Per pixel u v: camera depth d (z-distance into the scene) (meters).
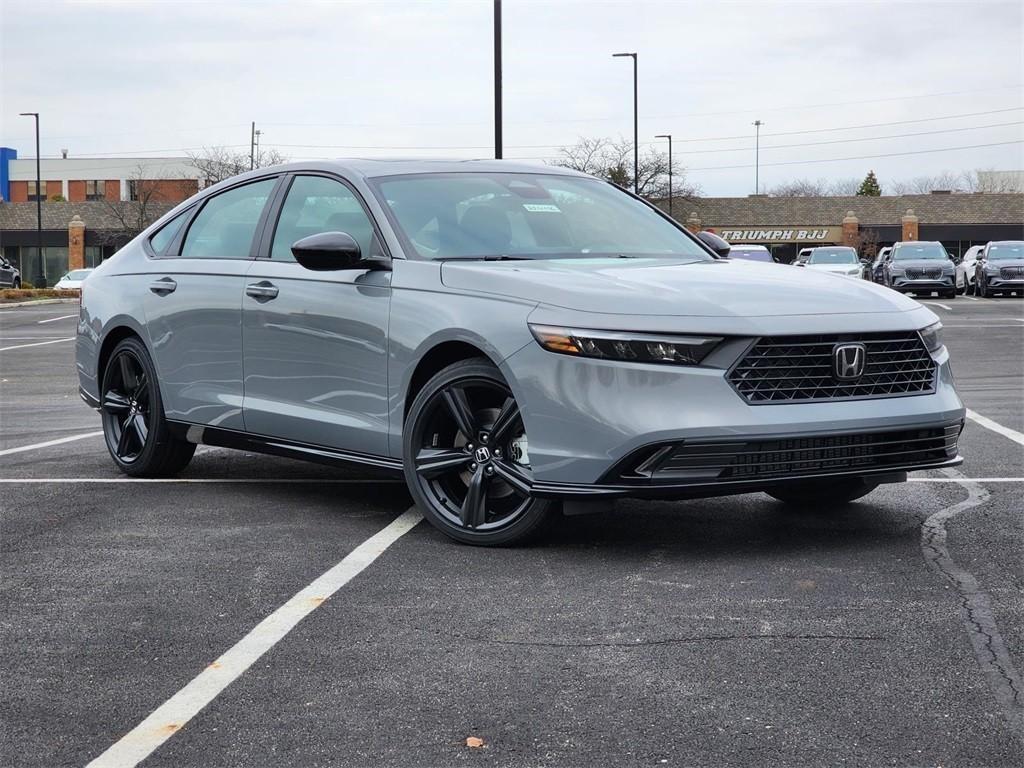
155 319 6.65
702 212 74.19
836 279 5.27
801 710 3.18
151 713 3.24
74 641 3.87
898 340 4.82
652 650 3.67
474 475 5.05
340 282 5.58
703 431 4.49
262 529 5.45
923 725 3.07
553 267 5.23
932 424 4.83
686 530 5.29
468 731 3.08
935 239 72.31
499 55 22.95
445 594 4.33
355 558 4.88
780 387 4.63
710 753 2.92
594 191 6.34
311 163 6.18
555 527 5.14
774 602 4.15
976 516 5.48
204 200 6.79
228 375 6.21
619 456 4.56
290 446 5.91
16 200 99.38
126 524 5.60
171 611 4.18
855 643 3.70
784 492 5.83
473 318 4.97
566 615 4.05
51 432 8.95
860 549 4.88
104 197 98.44
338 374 5.58
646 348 4.57
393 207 5.63
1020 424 8.66
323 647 3.77
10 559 4.94
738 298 4.77
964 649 3.63
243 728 3.13
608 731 3.06
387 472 5.43
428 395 5.11
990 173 114.38
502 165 6.30
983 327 20.56
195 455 7.75
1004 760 2.86
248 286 6.06
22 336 22.75
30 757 2.96
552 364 4.71
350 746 3.00
